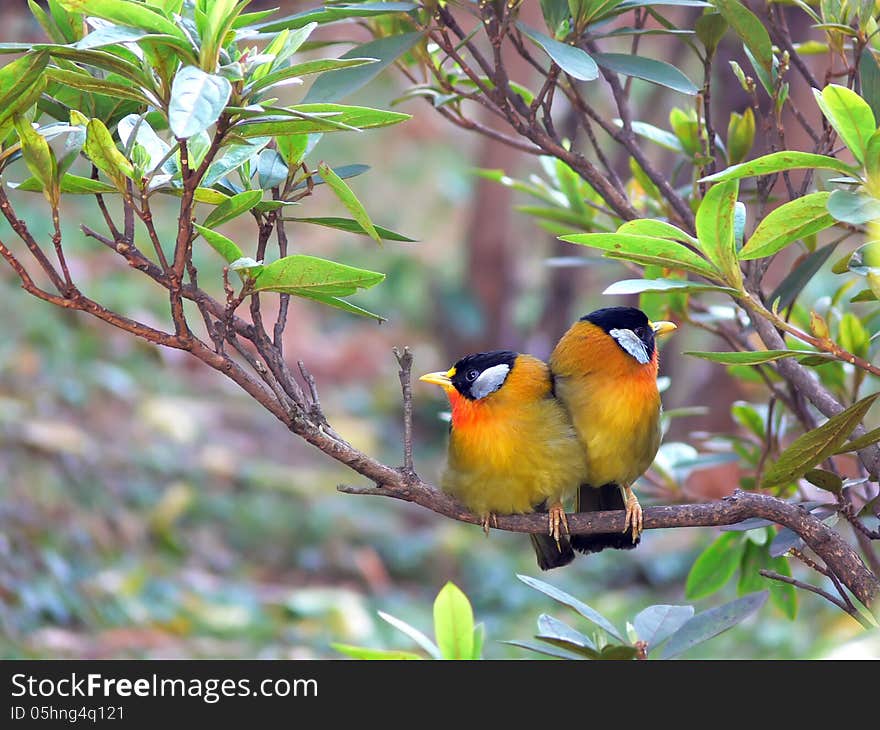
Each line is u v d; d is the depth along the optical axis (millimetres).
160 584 16969
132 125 5156
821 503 5648
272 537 19906
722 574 7375
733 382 17656
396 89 31359
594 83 20797
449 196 31859
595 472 7043
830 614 14555
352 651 5348
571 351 7035
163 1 4781
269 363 5113
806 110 13977
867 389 8477
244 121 4512
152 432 20891
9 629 14141
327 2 6035
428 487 5469
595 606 17641
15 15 17344
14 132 5145
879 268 4652
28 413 19359
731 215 4730
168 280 4801
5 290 22094
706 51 6395
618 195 6492
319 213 31078
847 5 6047
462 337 25469
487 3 6121
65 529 17078
